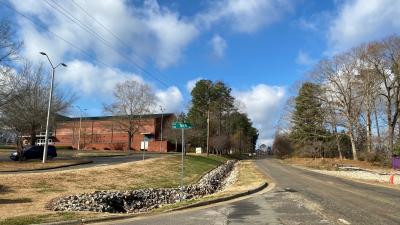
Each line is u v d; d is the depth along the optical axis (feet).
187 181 114.11
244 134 469.98
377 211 48.93
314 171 158.40
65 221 42.29
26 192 67.26
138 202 72.49
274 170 163.94
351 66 227.81
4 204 55.26
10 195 63.52
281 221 42.55
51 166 112.78
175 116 308.40
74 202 58.59
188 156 204.54
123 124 291.99
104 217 45.55
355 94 226.99
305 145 284.00
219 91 349.20
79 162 128.77
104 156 179.73
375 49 213.05
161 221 44.06
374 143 217.56
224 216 46.96
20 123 159.02
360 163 207.21
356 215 45.80
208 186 101.60
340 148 273.13
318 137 273.75
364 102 225.56
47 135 124.77
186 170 143.13
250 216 46.55
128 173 107.14
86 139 335.06
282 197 67.00
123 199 70.49
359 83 224.53
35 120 164.45
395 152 198.49
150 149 301.22
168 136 299.99
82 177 89.81
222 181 133.90
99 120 333.21
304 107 274.16
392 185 91.09
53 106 174.29
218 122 339.16
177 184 102.58
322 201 60.08
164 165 141.49
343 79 230.48
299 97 279.28
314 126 272.10
